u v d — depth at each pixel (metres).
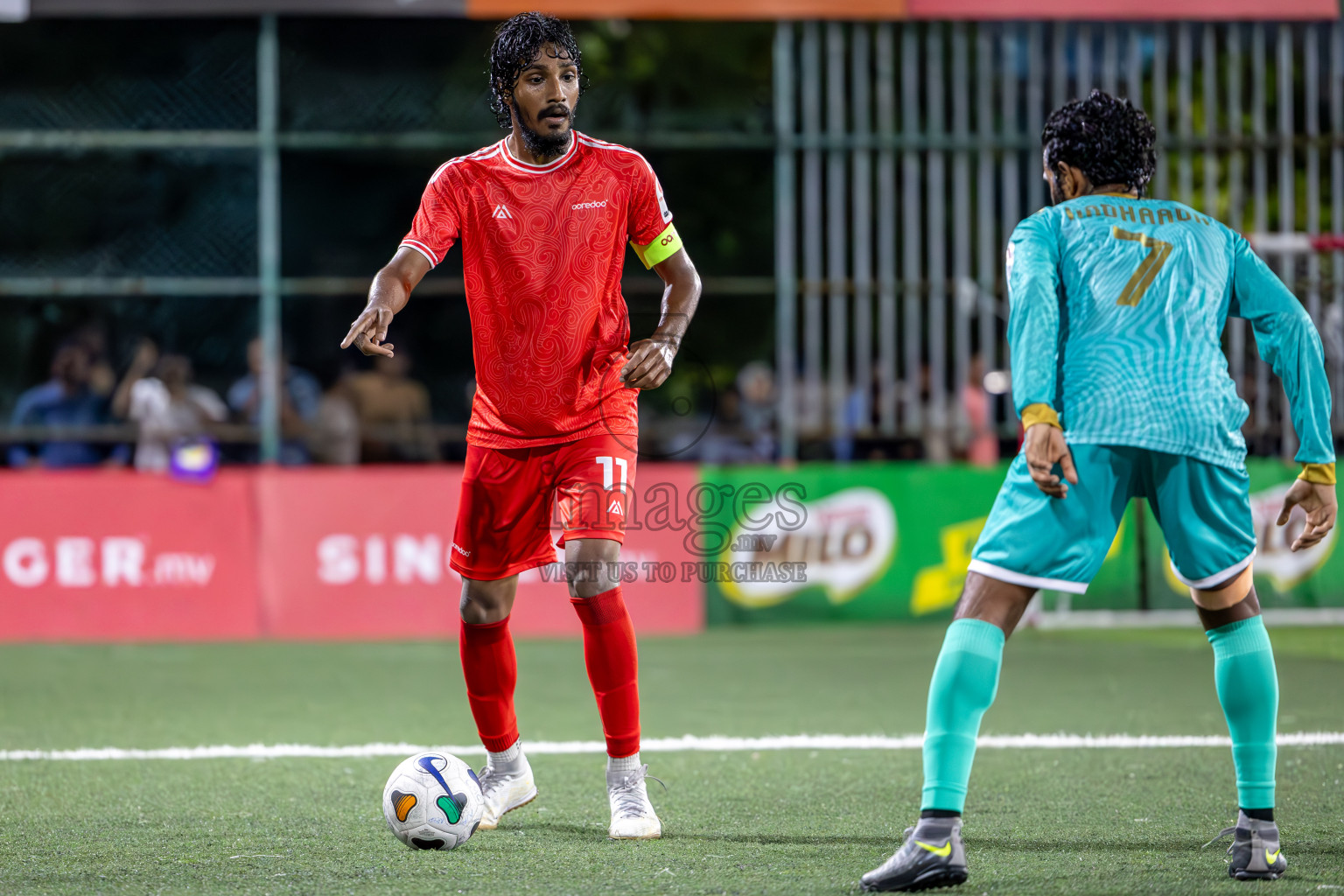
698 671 27.45
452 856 12.77
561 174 13.58
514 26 13.45
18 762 18.16
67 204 46.28
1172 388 11.46
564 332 13.47
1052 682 25.58
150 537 33.31
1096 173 12.22
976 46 47.44
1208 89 34.69
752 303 58.53
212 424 38.50
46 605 33.00
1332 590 35.06
